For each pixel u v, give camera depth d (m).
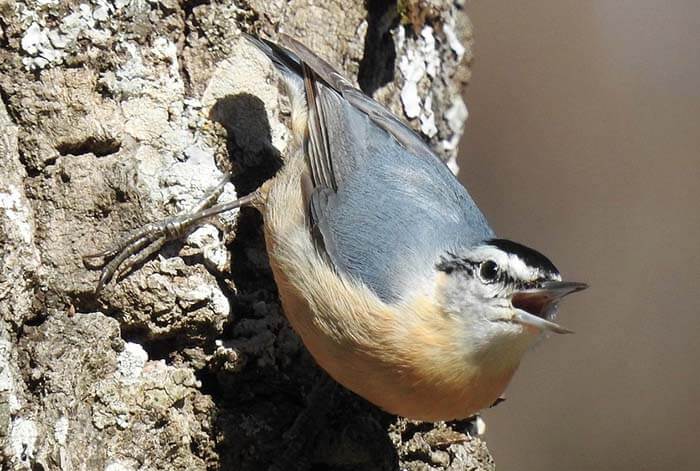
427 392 7.73
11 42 7.26
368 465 8.27
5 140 7.12
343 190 8.12
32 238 7.12
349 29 9.30
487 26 17.20
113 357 7.32
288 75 8.48
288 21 8.98
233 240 8.27
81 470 6.88
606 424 15.52
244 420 7.92
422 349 7.57
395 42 9.73
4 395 6.63
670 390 15.48
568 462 15.38
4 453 6.57
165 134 7.86
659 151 16.75
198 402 7.69
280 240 7.98
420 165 8.35
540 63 17.05
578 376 15.84
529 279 7.75
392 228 7.90
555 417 15.66
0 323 6.79
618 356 15.95
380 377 7.70
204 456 7.70
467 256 7.79
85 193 7.41
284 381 8.20
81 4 7.55
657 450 15.28
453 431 8.94
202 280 7.75
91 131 7.45
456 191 8.35
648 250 16.33
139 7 7.85
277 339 8.20
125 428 7.20
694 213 16.09
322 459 8.20
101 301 7.37
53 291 7.19
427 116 9.94
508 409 15.84
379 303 7.57
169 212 7.73
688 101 16.89
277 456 7.97
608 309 16.22
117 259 7.39
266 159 8.46
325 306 7.71
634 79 16.97
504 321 7.72
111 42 7.69
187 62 8.16
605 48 17.06
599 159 16.66
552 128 16.78
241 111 8.36
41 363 6.94
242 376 8.02
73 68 7.48
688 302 16.02
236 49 8.42
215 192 7.96
